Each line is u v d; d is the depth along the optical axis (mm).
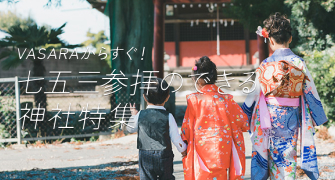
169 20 23453
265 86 2803
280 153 2826
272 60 2857
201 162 2738
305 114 2840
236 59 24281
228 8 10078
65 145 7500
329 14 7730
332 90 6602
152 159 2863
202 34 24516
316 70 6801
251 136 2963
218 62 24422
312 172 2818
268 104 2842
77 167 5125
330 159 5031
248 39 24109
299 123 2904
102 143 7500
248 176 4293
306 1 7496
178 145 2867
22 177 4496
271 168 2896
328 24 7848
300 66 2797
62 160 5750
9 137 8078
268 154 2924
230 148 2754
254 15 9328
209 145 2727
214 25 22609
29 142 7844
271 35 2895
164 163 2861
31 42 12719
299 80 2760
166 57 21516
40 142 7887
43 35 12852
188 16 23453
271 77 2760
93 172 4738
